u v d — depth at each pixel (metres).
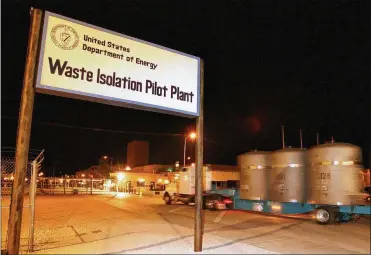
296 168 16.38
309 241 10.51
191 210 22.27
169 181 32.44
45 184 58.53
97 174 86.00
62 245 10.76
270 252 8.98
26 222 16.62
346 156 14.06
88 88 8.71
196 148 9.98
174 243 10.33
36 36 8.49
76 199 35.41
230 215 18.31
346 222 14.68
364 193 13.69
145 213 20.22
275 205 17.31
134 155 74.25
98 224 15.49
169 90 9.88
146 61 9.62
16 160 8.41
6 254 8.79
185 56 10.31
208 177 23.64
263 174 18.27
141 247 9.78
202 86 10.52
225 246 9.81
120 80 9.16
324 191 14.29
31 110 8.48
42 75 8.27
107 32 9.13
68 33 8.65
